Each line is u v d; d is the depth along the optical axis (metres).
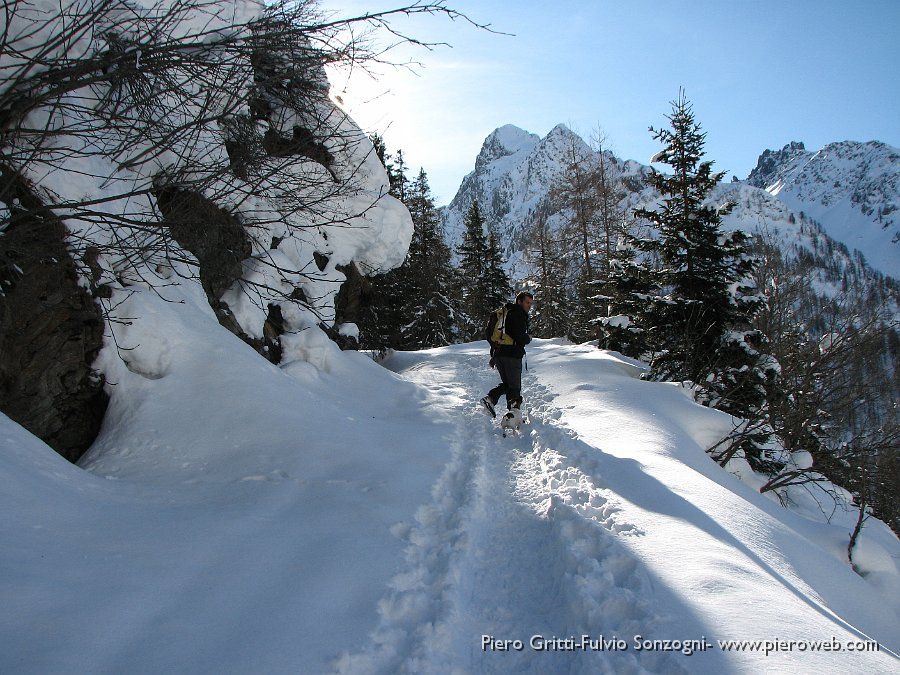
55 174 5.02
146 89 4.94
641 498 4.72
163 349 5.54
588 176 24.31
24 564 2.59
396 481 4.59
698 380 11.49
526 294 7.28
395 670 2.50
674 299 12.66
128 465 4.54
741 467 9.05
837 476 10.79
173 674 2.18
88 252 4.96
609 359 13.22
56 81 4.23
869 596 4.99
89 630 2.31
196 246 6.62
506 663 2.78
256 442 4.95
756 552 4.16
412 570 3.30
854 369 10.78
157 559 2.97
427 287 27.06
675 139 12.90
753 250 13.02
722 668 2.48
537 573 3.69
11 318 4.56
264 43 4.46
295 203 5.90
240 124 5.01
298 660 2.36
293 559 3.19
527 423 7.53
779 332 12.74
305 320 8.74
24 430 4.00
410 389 8.90
